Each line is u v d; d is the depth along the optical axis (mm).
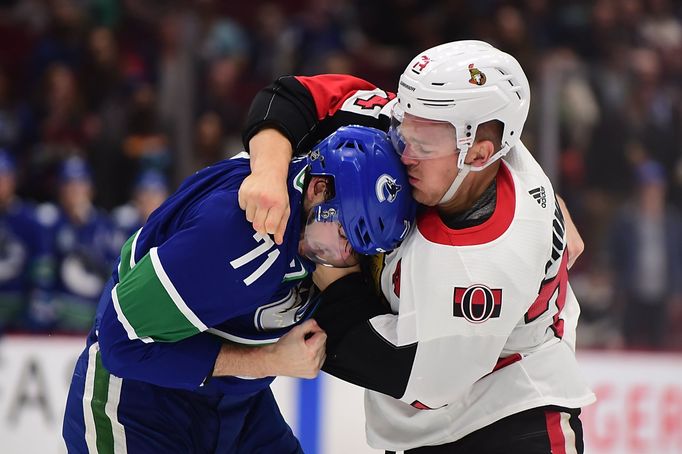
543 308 4641
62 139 10961
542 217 4414
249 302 4121
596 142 9992
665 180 10133
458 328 4281
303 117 4562
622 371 9469
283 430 5137
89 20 12242
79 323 9883
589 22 13000
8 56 12422
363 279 4547
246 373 4434
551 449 4629
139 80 11250
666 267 10141
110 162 10375
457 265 4234
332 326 4445
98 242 10023
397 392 4461
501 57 4312
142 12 12406
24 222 9797
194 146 10438
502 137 4332
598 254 10094
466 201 4410
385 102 4727
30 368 8883
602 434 9352
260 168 4137
